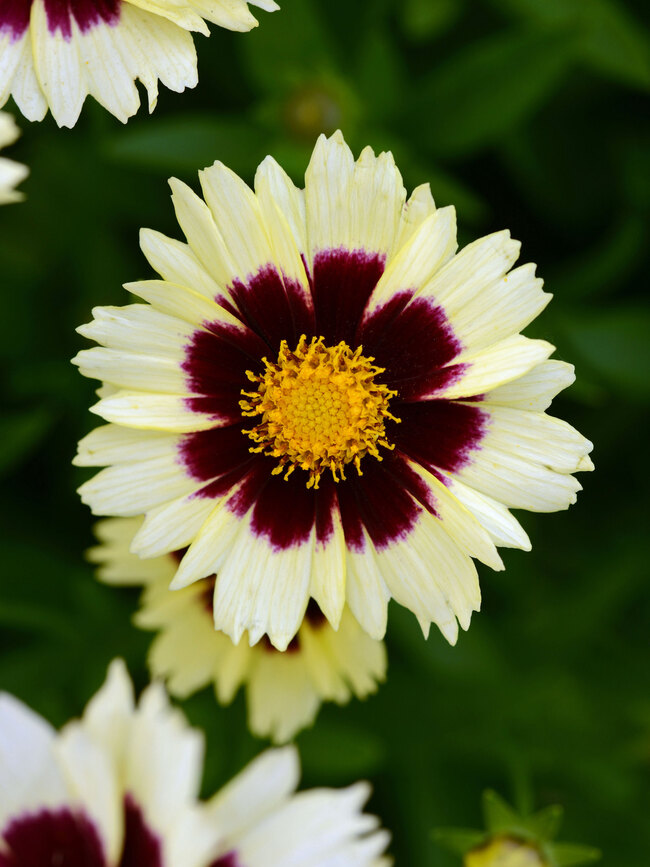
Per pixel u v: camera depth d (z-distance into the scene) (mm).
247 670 246
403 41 293
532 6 269
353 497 220
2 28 223
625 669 284
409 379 218
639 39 271
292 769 205
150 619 247
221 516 216
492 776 283
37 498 290
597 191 294
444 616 216
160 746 200
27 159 285
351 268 216
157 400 214
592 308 284
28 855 202
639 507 293
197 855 197
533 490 213
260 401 219
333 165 211
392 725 280
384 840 204
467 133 269
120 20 222
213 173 209
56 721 266
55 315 290
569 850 234
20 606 272
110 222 290
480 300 213
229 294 215
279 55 272
